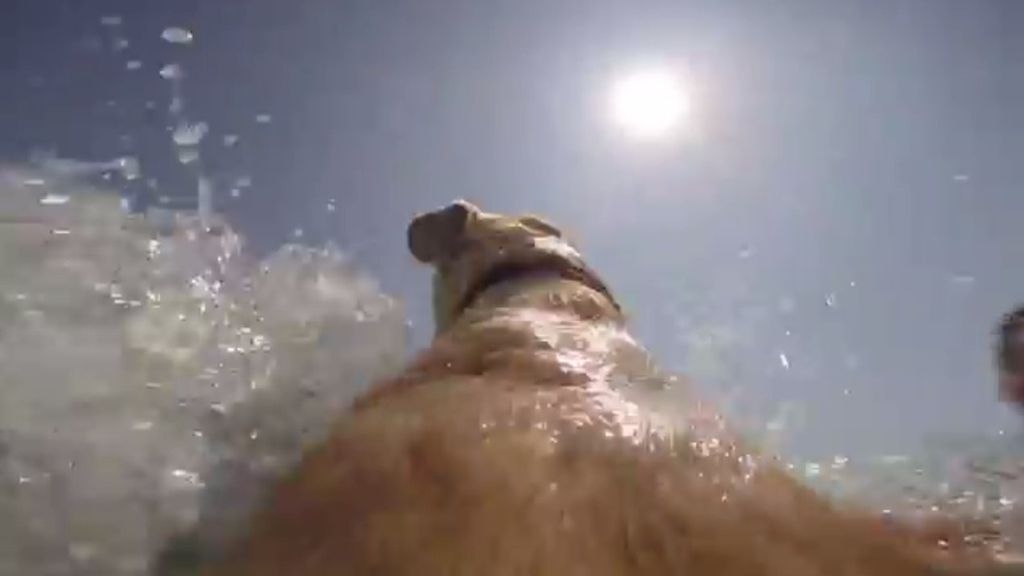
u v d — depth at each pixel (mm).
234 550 320
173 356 748
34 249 820
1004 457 731
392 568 255
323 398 723
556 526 258
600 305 612
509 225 720
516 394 354
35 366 707
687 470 294
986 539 307
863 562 276
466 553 251
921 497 552
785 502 292
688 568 256
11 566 546
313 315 833
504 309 586
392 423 327
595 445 297
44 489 604
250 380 730
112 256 841
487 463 282
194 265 860
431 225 743
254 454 652
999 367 447
